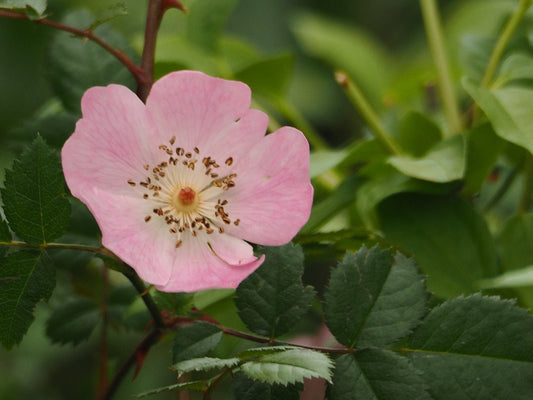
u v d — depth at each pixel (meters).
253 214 0.57
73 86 0.60
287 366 0.54
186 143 0.57
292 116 0.68
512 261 0.62
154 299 0.57
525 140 0.60
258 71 0.66
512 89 0.61
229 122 0.57
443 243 0.61
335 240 0.59
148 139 0.56
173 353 0.56
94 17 0.61
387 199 0.61
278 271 0.56
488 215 0.70
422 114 0.63
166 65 0.64
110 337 0.71
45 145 0.55
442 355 0.56
